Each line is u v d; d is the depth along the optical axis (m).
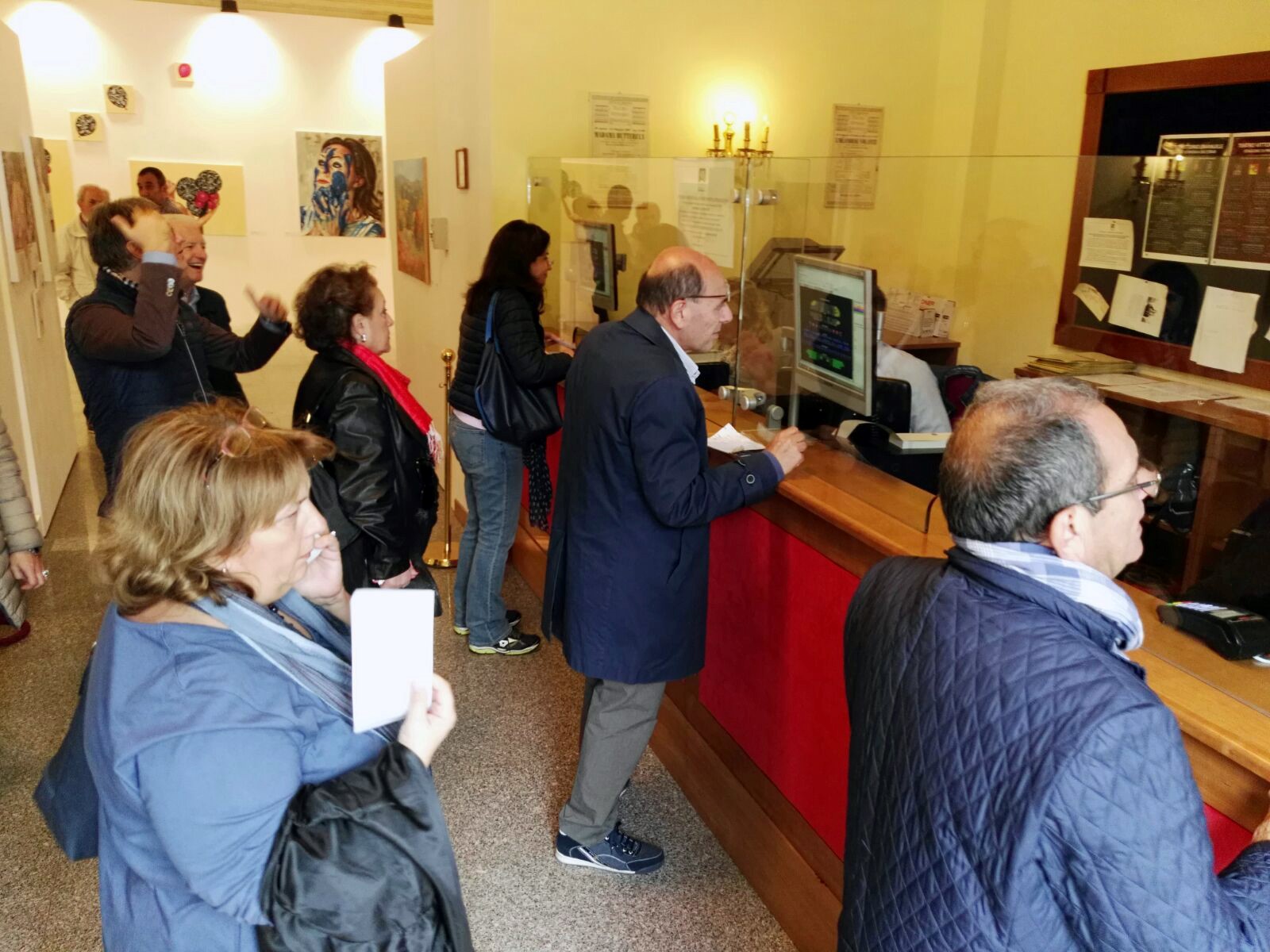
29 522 2.11
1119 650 1.00
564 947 2.10
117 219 2.58
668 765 2.76
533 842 2.43
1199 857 0.84
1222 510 1.52
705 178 2.61
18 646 3.29
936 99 4.51
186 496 0.98
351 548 2.33
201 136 8.57
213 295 3.93
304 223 9.05
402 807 1.02
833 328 2.15
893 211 2.64
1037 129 4.17
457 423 3.13
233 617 1.02
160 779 0.92
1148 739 0.84
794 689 2.13
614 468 1.97
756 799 2.31
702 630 2.15
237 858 0.94
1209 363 1.84
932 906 0.96
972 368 2.46
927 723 0.98
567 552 2.15
